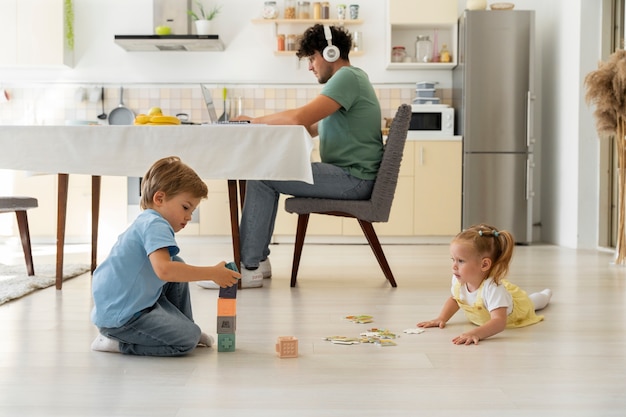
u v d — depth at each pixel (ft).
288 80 19.27
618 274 11.89
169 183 6.09
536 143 19.44
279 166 9.02
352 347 6.44
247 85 19.26
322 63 10.66
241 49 19.22
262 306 8.58
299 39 10.88
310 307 8.54
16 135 9.05
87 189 17.75
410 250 16.15
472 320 7.55
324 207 9.98
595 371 5.65
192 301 8.94
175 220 6.25
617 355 6.21
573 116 17.13
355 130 10.17
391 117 19.20
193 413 4.54
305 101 19.27
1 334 6.92
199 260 13.93
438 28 18.97
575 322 7.71
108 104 19.20
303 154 9.04
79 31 19.12
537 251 16.19
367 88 10.37
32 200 10.95
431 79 19.24
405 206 17.81
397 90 19.24
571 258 14.55
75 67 19.17
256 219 10.03
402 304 8.80
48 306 8.50
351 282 10.75
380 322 7.66
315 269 12.39
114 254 6.10
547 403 4.79
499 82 17.74
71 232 17.78
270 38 19.24
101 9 19.11
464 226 17.84
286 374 5.49
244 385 5.18
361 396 4.92
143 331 5.98
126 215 17.76
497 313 6.94
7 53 18.30
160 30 18.04
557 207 18.21
